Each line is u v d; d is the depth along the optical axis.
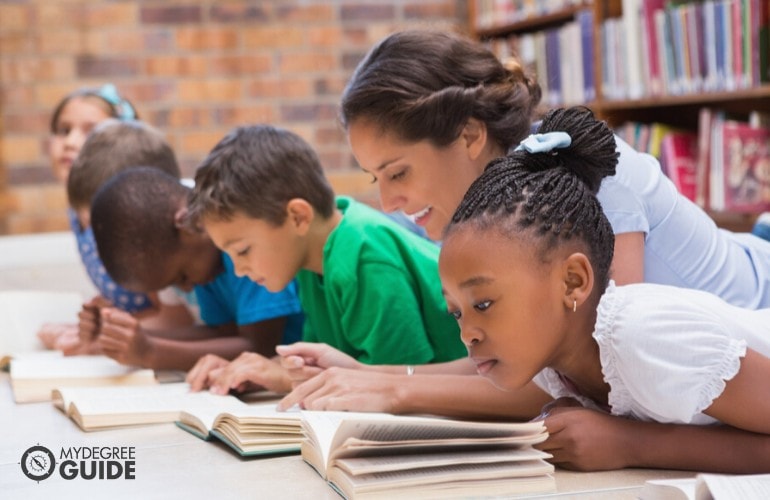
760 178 3.27
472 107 1.49
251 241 1.77
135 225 2.01
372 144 1.51
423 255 1.79
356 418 1.10
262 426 1.31
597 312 1.13
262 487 1.15
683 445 1.14
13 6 4.20
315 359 1.57
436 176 1.51
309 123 4.59
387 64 1.50
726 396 1.08
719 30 3.22
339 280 1.73
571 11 3.97
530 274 1.11
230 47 4.48
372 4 4.62
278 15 4.52
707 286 1.47
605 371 1.13
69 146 3.08
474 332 1.13
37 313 2.47
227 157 1.76
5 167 4.22
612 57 3.67
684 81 3.37
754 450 1.12
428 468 1.10
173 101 4.43
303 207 1.77
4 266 3.97
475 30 4.62
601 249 1.17
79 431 1.51
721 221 3.48
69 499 1.15
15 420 1.62
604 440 1.16
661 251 1.43
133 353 1.91
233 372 1.70
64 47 4.27
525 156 1.19
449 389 1.40
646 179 1.41
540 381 1.35
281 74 4.54
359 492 1.04
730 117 3.59
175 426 1.51
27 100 4.23
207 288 2.18
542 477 1.10
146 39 4.37
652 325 1.09
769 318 1.20
